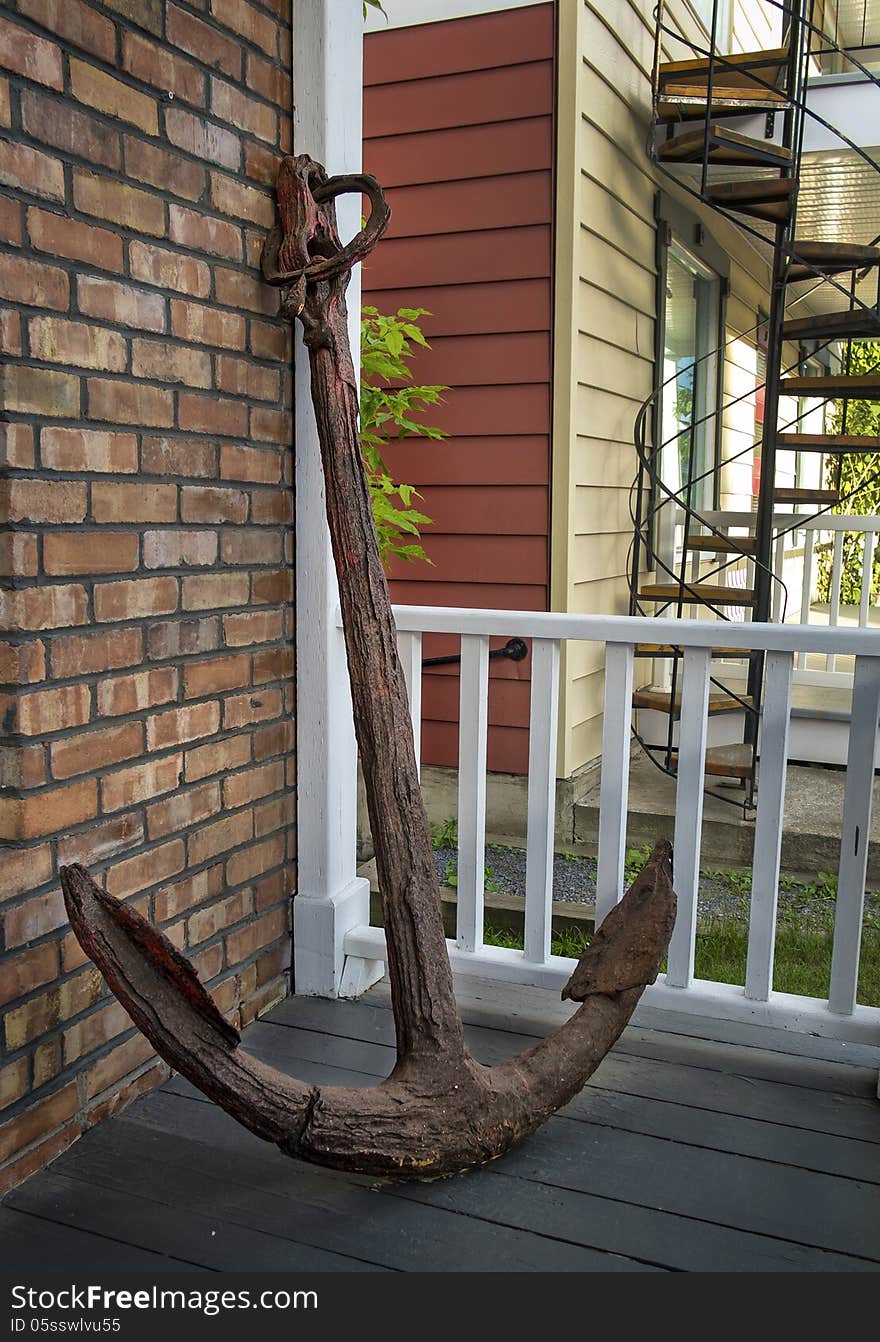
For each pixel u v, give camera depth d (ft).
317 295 6.96
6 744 5.53
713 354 20.39
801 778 15.67
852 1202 5.86
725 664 17.88
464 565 14.26
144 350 6.17
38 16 5.28
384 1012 8.01
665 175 16.57
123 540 6.11
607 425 14.96
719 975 10.26
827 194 18.11
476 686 7.97
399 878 6.11
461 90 13.53
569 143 13.03
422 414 14.21
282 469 7.65
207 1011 5.19
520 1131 6.08
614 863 7.72
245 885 7.59
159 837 6.61
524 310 13.56
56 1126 6.03
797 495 15.67
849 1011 7.26
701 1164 6.19
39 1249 5.35
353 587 6.54
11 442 5.29
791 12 14.83
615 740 7.61
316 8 7.32
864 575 17.93
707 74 15.15
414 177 13.91
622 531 15.85
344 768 8.33
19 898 5.58
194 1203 5.73
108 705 6.07
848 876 7.13
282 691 7.87
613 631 7.48
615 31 14.25
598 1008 6.42
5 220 5.18
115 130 5.86
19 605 5.40
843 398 15.65
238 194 6.93
